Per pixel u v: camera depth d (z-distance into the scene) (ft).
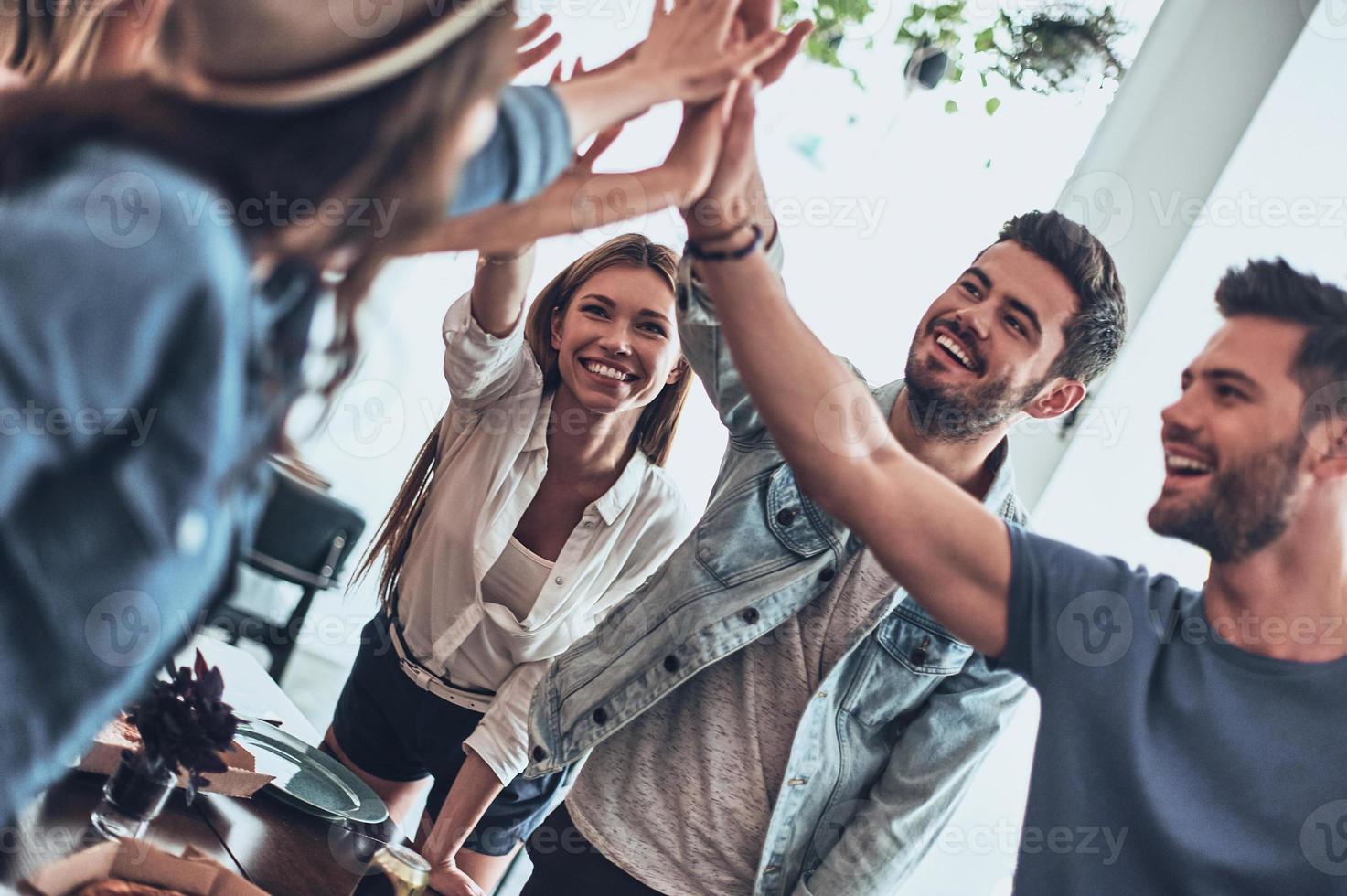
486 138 2.51
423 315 8.93
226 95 1.82
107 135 1.78
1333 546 3.33
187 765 3.09
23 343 1.67
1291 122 7.95
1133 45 8.55
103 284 1.71
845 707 4.85
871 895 4.83
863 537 3.50
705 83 3.31
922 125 9.07
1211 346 3.57
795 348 3.41
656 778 4.90
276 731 4.33
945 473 5.10
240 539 2.09
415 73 1.93
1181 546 8.23
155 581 1.87
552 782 6.45
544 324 6.29
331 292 2.10
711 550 4.95
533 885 5.09
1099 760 3.48
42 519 1.78
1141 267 8.35
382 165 1.95
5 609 1.79
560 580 6.17
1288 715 3.32
